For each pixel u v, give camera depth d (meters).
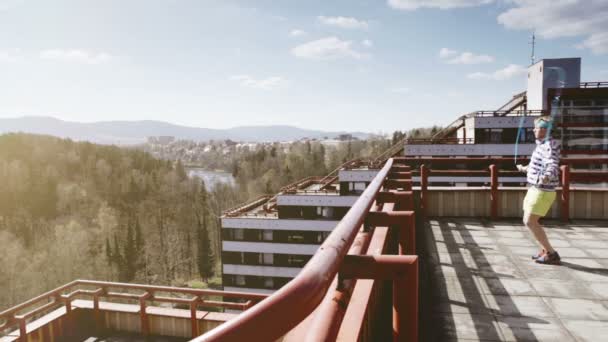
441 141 45.09
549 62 44.00
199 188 155.88
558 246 5.47
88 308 8.17
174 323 7.64
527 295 3.84
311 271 1.05
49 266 67.00
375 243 3.04
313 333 1.23
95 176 159.88
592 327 3.19
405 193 3.64
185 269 87.19
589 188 7.14
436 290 4.00
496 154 43.09
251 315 0.79
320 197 41.62
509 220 7.15
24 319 7.22
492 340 3.02
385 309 3.35
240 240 42.88
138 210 132.62
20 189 132.25
